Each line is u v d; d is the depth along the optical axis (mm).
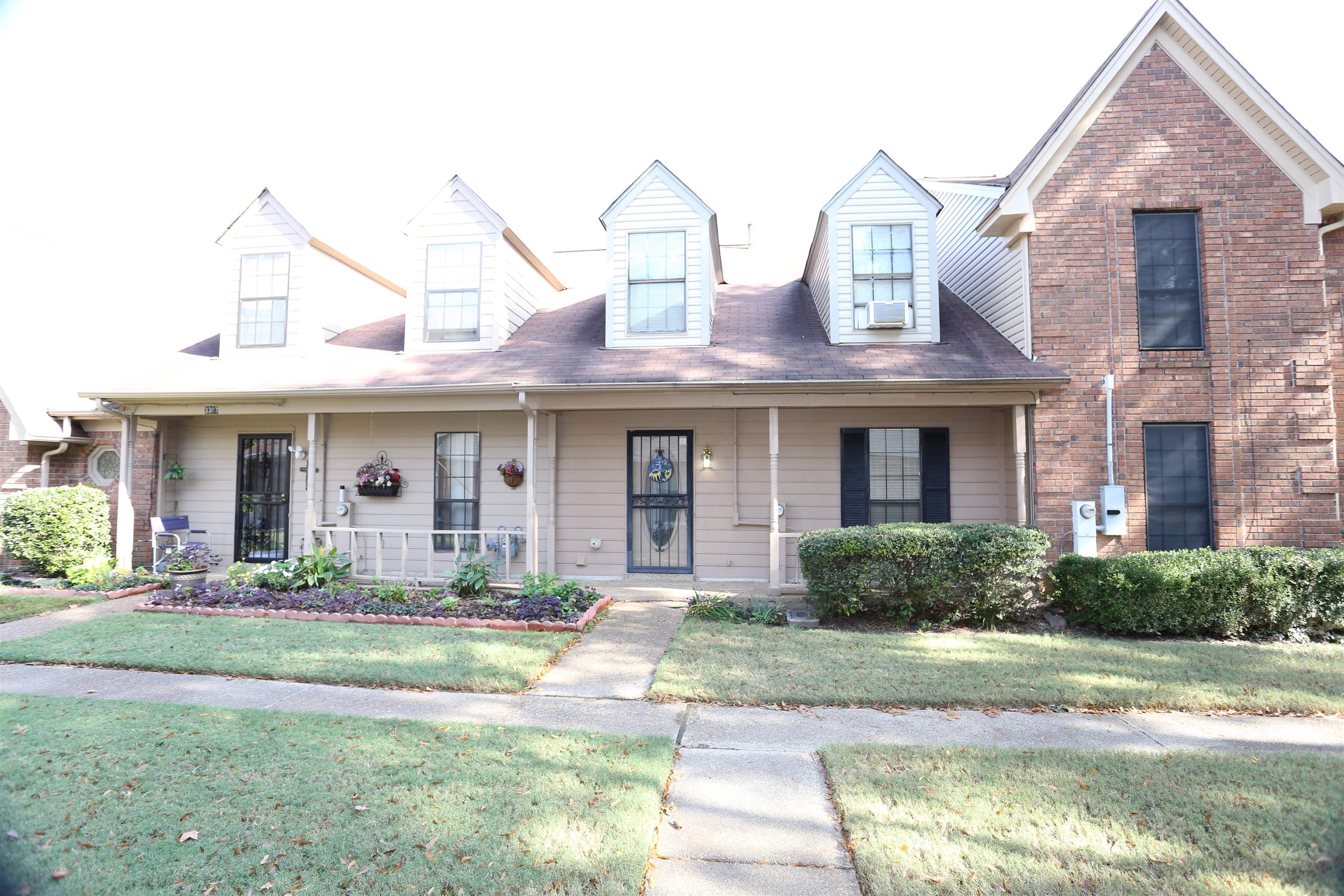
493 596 9000
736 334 10688
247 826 3316
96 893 2809
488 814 3428
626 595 9328
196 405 10203
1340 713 4977
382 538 10016
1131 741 4504
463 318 10922
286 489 11258
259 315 11195
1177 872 2938
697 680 5637
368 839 3197
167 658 6195
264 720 4762
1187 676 5703
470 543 10570
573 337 11117
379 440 10992
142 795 3629
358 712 5016
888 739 4547
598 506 10531
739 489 10320
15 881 2873
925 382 8500
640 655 6531
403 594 8375
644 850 3105
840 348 9828
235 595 8414
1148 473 8625
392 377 9914
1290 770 3918
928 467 10070
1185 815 3420
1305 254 8562
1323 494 8352
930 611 7762
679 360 9734
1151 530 8547
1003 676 5699
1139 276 8859
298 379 10117
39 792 3662
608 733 4602
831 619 7902
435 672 5777
